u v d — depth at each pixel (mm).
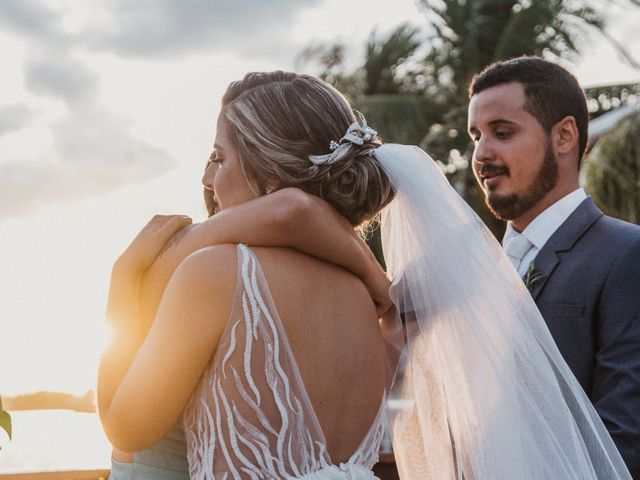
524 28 9961
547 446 1506
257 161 1351
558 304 1872
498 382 1518
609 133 6434
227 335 1217
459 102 11227
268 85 1379
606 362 1776
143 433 1206
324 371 1291
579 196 1984
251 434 1200
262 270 1254
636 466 1667
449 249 1540
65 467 1893
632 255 1819
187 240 1295
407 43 12422
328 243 1322
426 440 1569
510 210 2008
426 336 1549
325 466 1241
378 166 1440
